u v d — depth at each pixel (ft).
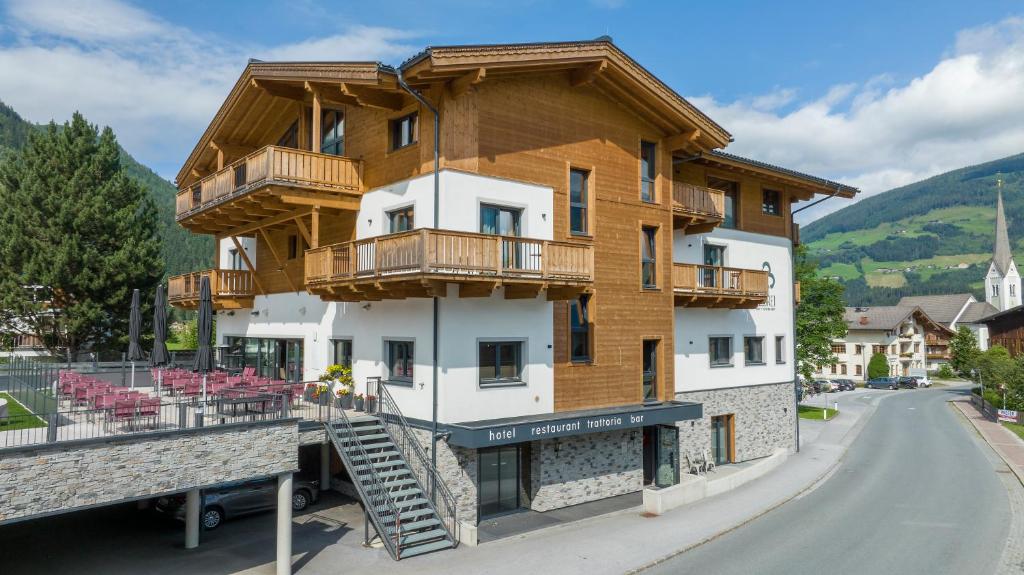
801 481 79.41
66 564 50.72
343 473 69.87
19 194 122.93
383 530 51.72
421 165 59.16
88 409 47.16
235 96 72.23
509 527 59.47
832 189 101.40
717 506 67.46
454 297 57.67
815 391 218.59
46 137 128.26
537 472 64.23
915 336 304.50
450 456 57.47
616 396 69.56
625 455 71.92
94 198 124.47
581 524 60.75
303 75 62.49
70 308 120.88
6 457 37.01
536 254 58.44
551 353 64.44
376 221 64.44
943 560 51.57
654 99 70.69
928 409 173.88
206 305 60.95
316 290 63.41
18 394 56.24
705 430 83.76
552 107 65.57
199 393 60.75
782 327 97.45
